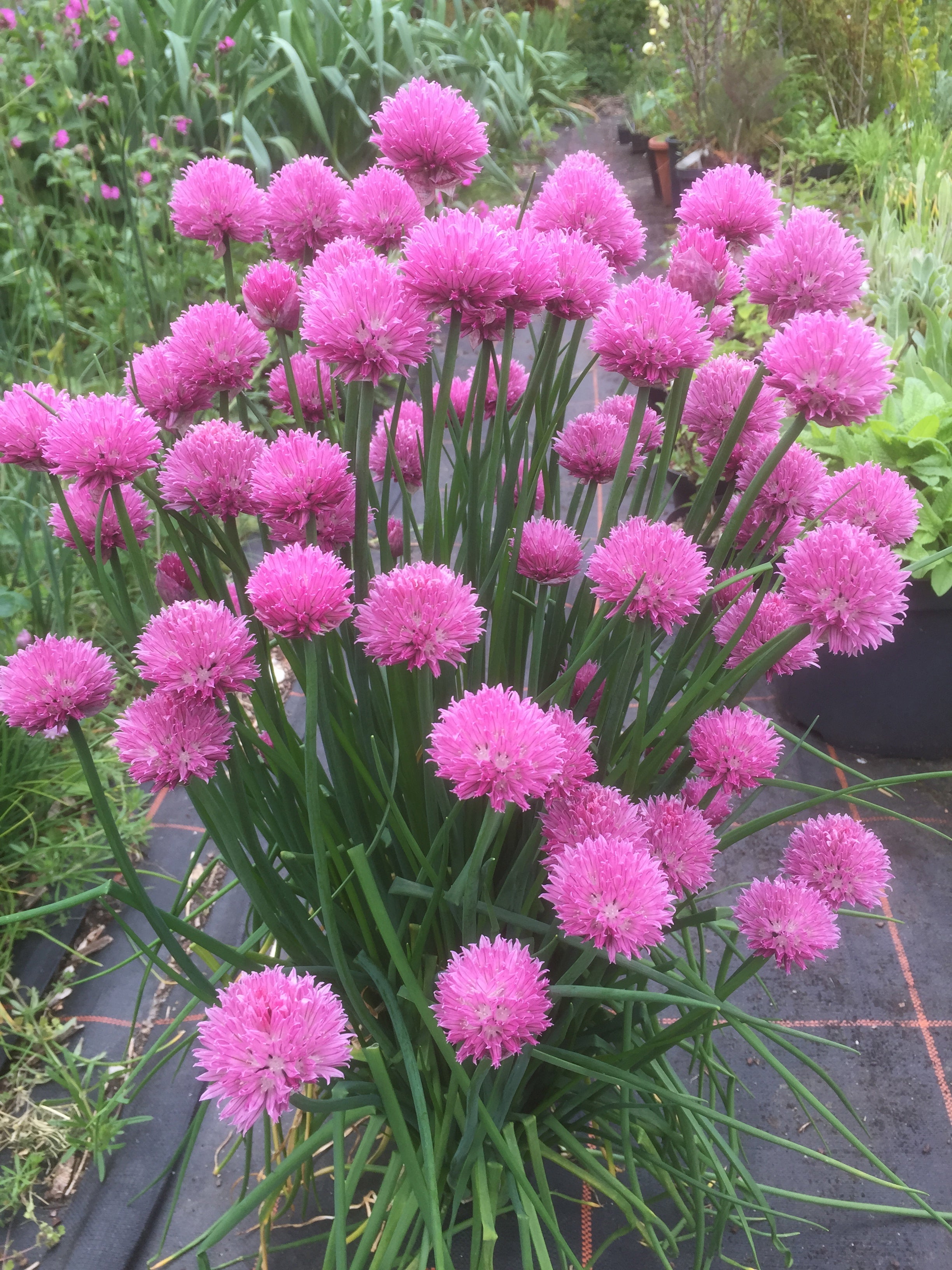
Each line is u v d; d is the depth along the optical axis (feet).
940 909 2.09
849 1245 1.51
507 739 0.87
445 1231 1.26
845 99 5.99
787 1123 1.69
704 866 1.09
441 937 1.32
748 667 1.12
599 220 1.32
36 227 3.76
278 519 1.06
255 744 1.17
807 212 1.11
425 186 1.17
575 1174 1.33
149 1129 1.71
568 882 0.92
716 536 2.82
